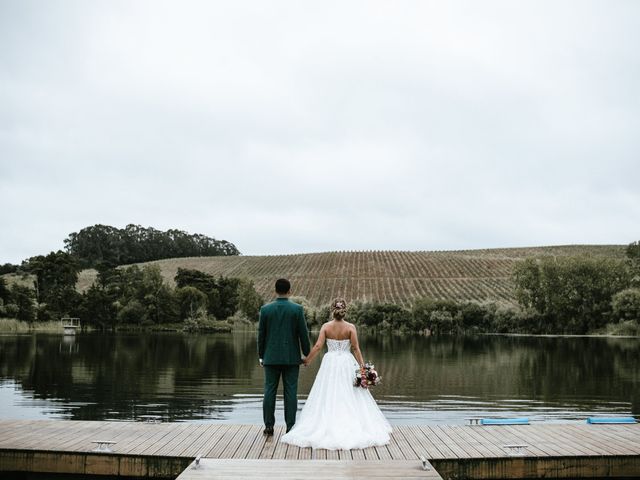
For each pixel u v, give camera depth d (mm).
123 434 9195
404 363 29297
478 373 24625
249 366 27234
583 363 29047
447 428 9867
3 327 64875
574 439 9055
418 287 89875
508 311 69062
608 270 67938
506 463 7934
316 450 8188
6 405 16141
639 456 8062
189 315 80500
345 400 8602
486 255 108125
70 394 18234
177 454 7996
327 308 74062
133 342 46750
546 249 113750
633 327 63219
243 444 8539
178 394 18344
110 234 170375
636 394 18609
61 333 61688
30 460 8164
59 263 92375
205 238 198250
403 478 6379
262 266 110688
